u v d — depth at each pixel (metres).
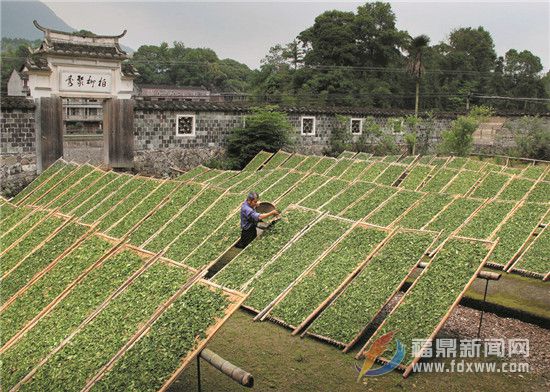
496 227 10.80
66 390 5.61
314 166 18.75
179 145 22.19
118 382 5.53
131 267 7.39
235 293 6.18
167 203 11.94
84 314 6.73
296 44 46.75
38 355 6.26
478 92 46.06
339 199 12.95
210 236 10.38
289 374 6.88
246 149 22.92
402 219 11.71
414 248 8.40
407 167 16.66
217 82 57.22
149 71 54.72
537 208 11.06
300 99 37.94
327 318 7.84
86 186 14.48
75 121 36.16
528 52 48.97
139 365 5.66
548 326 8.38
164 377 5.46
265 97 40.09
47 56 17.88
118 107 19.83
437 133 30.95
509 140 31.38
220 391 6.56
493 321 8.68
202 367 7.17
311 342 7.64
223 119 23.38
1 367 6.24
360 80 41.69
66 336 6.42
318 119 26.50
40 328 6.75
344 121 26.86
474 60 48.91
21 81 32.28
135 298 6.68
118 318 6.43
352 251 8.84
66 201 14.04
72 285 7.38
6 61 37.03
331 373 6.88
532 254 9.62
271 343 7.64
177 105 21.78
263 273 9.08
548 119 33.75
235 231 10.37
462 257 7.77
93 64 18.81
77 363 5.93
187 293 6.45
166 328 6.02
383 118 28.81
